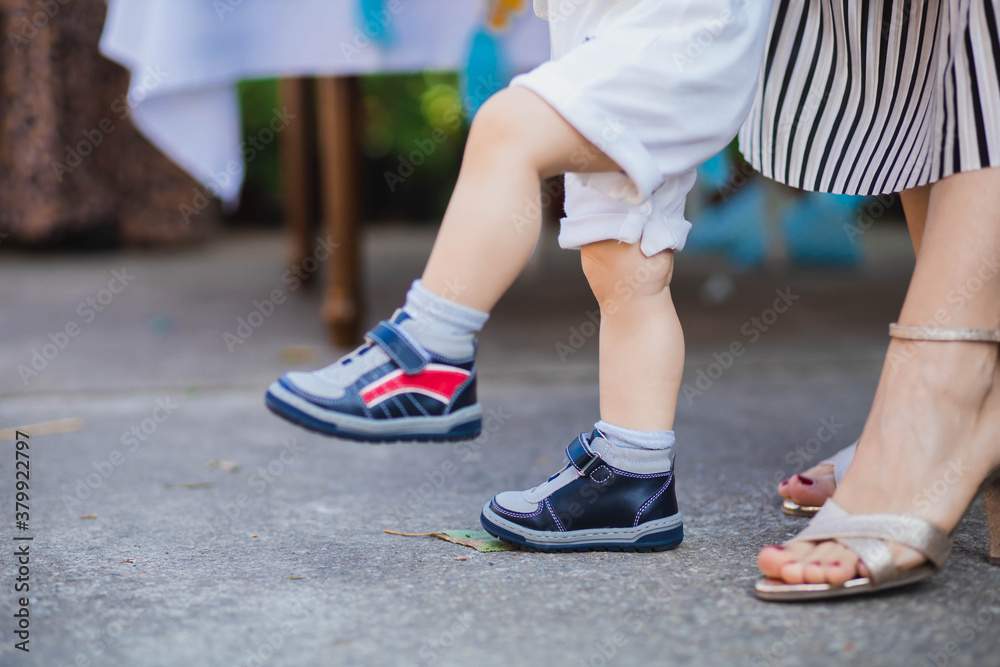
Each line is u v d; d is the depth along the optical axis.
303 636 0.77
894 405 0.86
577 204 0.95
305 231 3.62
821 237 4.29
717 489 1.31
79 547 1.05
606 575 0.92
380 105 8.12
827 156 1.04
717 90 0.86
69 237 5.25
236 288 3.89
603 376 1.00
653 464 0.99
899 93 0.97
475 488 1.36
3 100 4.25
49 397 2.06
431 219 8.57
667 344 0.97
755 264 4.37
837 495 0.87
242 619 0.81
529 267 4.23
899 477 0.83
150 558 1.01
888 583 0.81
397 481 1.40
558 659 0.72
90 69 4.43
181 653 0.74
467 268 0.88
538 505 1.00
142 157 4.95
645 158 0.85
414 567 0.96
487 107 0.86
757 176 3.98
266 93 7.43
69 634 0.78
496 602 0.84
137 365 2.39
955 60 0.86
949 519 0.82
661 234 0.93
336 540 1.08
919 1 0.94
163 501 1.28
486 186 0.86
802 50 1.04
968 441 0.84
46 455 1.57
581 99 0.83
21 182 4.33
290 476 1.43
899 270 4.27
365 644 0.75
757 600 0.83
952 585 0.85
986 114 0.84
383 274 4.41
